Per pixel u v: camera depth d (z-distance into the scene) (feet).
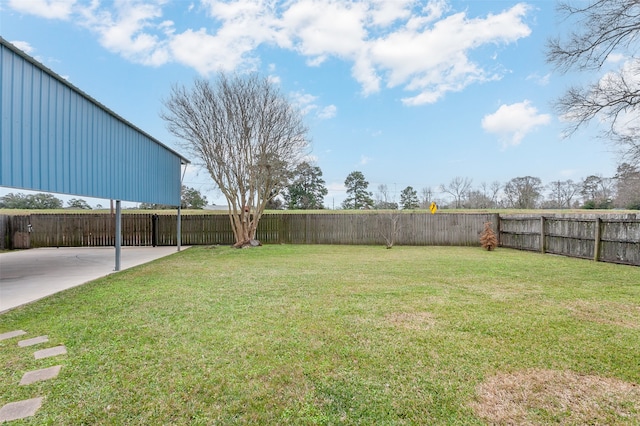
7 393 7.23
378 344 9.54
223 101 40.91
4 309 13.73
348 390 7.19
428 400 6.81
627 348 9.30
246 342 9.75
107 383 7.58
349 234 45.06
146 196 30.48
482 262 26.53
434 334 10.29
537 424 6.08
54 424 6.18
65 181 18.30
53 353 9.23
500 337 10.07
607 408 6.55
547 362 8.46
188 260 28.86
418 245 43.98
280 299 14.62
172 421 6.23
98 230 44.19
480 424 6.08
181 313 12.69
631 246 24.82
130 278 20.35
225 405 6.70
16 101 14.76
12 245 42.01
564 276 20.07
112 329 11.05
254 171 41.83
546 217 33.88
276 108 42.16
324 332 10.49
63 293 16.53
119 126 24.93
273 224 45.65
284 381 7.57
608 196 70.64
